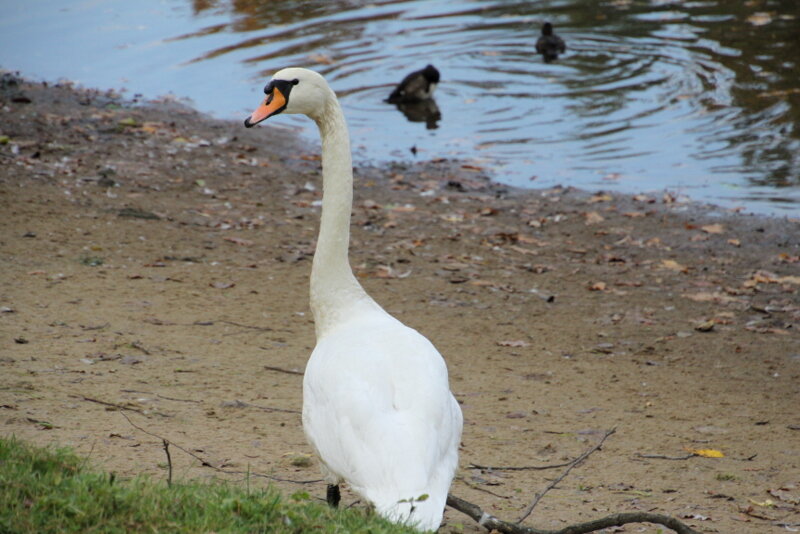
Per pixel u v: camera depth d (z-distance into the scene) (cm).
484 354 1225
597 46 3059
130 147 2134
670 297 1523
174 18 3403
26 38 3120
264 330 1212
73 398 905
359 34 3222
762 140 2283
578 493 838
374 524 588
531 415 1027
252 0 3650
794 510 826
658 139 2309
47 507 554
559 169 2148
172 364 1048
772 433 1023
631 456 937
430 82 2588
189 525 560
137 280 1348
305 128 2456
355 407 604
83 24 3306
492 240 1761
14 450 627
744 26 3212
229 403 952
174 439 840
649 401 1100
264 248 1591
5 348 1024
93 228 1570
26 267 1337
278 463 818
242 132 2352
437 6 3597
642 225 1862
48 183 1803
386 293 1445
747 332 1384
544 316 1399
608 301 1488
